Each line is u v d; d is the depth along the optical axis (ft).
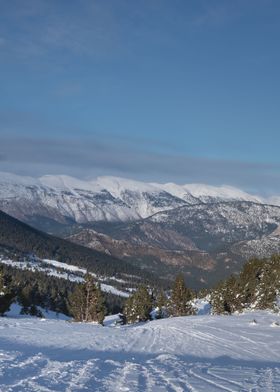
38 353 70.69
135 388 45.50
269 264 247.70
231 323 148.05
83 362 62.08
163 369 59.26
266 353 91.91
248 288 237.86
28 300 357.00
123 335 119.96
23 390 41.50
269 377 56.39
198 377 54.19
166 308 287.48
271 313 182.80
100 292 244.42
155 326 151.02
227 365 68.13
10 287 236.43
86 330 130.93
